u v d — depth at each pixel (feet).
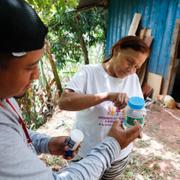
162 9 16.10
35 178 2.11
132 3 18.15
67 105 4.67
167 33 16.06
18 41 1.85
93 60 23.86
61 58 20.72
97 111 5.01
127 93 5.18
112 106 4.94
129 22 18.61
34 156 2.20
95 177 2.70
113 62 4.85
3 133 2.00
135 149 11.39
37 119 13.87
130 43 4.53
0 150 1.90
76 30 20.36
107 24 20.89
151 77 17.56
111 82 4.98
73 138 3.59
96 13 20.83
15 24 1.83
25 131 2.66
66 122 14.16
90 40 22.09
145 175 9.72
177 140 12.31
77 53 22.00
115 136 3.15
